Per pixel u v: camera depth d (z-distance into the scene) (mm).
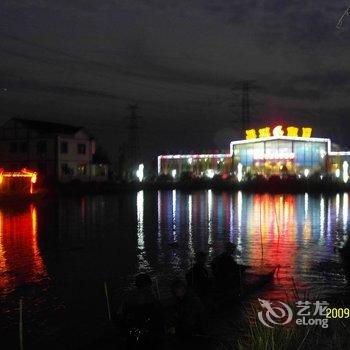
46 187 64125
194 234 28984
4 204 47844
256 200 56156
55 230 30500
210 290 13594
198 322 10562
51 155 73562
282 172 84938
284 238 27203
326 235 28391
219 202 53188
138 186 77438
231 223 34312
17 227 31859
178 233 29344
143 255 22141
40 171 73875
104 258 21422
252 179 80500
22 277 17828
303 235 28391
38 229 30906
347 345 8398
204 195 65188
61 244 25188
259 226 32688
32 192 53406
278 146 90625
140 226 32594
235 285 14312
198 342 10477
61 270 18969
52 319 13109
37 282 17078
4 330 12367
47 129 75375
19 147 75062
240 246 24469
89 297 15141
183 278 17453
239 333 11188
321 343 8969
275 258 21016
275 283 16312
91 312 13664
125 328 9992
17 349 11242
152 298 10102
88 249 23688
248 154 94062
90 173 80000
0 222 34469
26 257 21656
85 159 79000
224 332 11281
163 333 10055
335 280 16797
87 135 79562
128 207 46469
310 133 90625
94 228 31500
